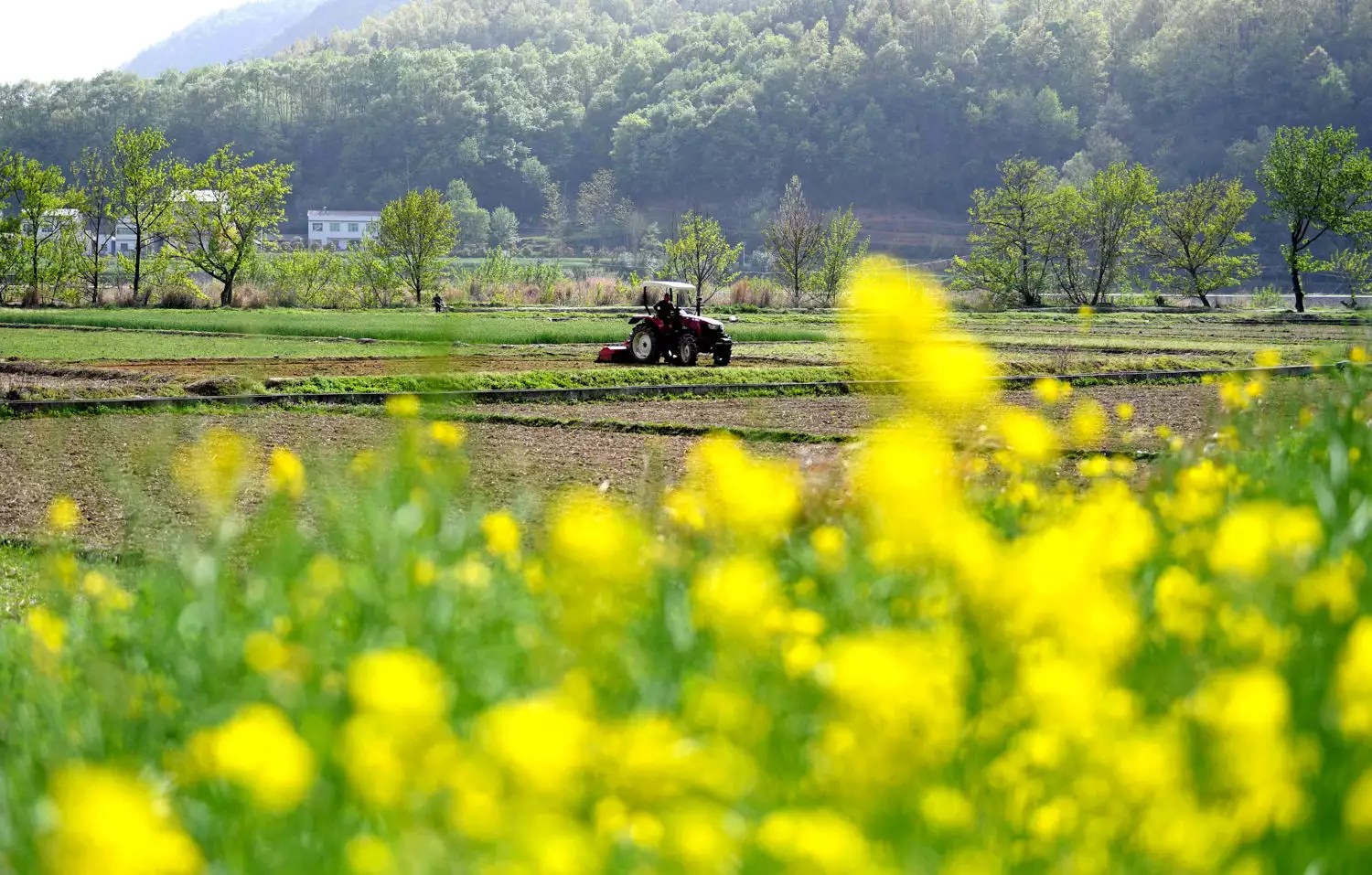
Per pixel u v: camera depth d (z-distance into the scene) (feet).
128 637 29.78
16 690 28.99
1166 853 14.44
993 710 17.99
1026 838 15.48
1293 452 42.47
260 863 16.96
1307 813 16.31
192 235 438.40
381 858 14.64
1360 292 587.27
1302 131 496.64
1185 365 186.91
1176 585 23.45
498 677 21.45
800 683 19.44
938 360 17.37
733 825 14.76
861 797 15.46
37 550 59.72
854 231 490.90
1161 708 19.95
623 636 22.17
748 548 27.89
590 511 28.37
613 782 15.48
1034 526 34.27
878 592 25.02
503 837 14.08
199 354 196.75
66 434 106.32
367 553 30.40
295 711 20.92
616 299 458.50
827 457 92.73
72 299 404.57
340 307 427.74
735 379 156.25
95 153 420.77
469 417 118.52
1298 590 22.65
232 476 35.65
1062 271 538.47
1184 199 521.24
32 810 19.75
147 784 19.48
